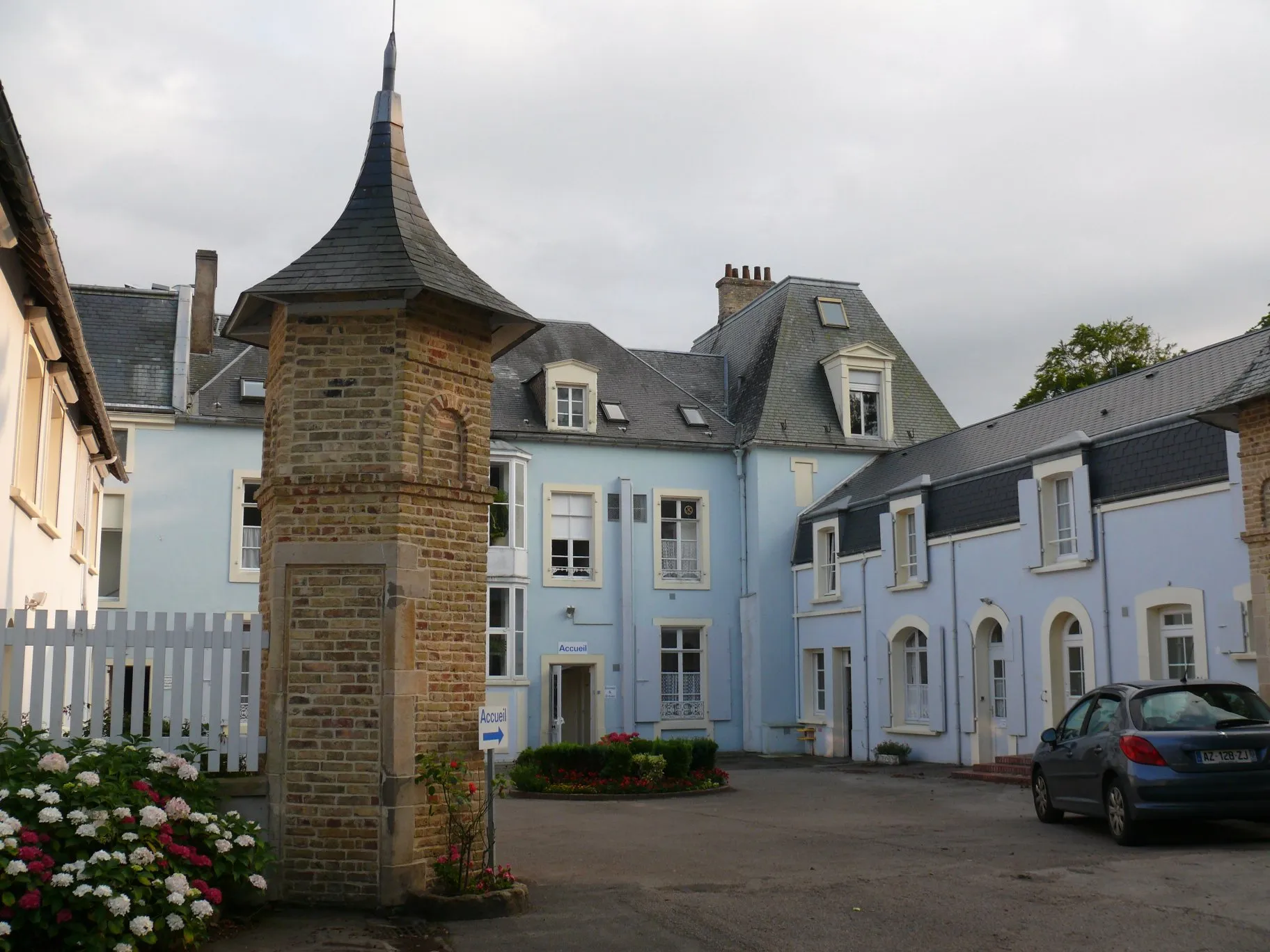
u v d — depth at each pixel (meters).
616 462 31.97
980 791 19.38
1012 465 23.28
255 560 27.81
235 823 8.82
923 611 25.91
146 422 27.14
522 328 10.75
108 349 27.89
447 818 9.54
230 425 27.75
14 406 11.45
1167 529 19.34
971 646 24.23
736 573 32.66
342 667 9.32
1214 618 18.28
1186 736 11.77
